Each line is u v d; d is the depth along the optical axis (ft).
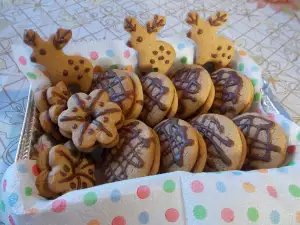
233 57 0.95
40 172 0.68
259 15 1.23
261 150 0.73
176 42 0.93
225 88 0.87
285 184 0.59
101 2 1.24
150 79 0.85
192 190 0.57
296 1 1.28
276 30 1.18
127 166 0.70
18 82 0.97
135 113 0.80
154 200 0.57
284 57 1.08
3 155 0.81
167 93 0.80
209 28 0.88
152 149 0.70
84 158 0.74
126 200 0.57
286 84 0.99
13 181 0.62
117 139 0.72
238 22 1.20
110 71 0.86
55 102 0.78
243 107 0.84
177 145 0.71
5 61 1.02
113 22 1.16
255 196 0.57
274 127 0.74
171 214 0.57
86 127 0.70
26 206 0.58
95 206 0.56
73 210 0.56
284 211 0.56
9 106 0.91
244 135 0.77
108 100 0.76
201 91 0.82
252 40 1.13
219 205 0.56
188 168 0.68
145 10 1.22
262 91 0.88
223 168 0.70
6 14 1.17
